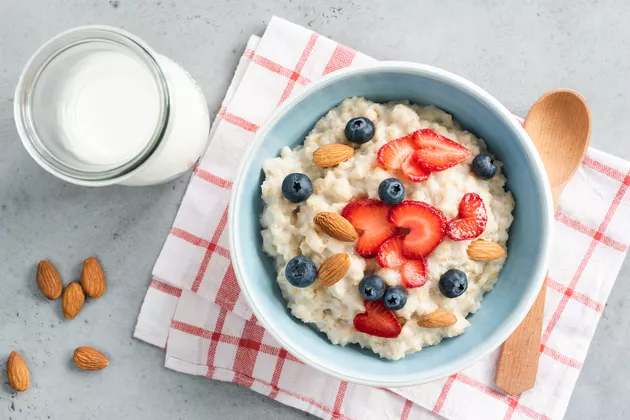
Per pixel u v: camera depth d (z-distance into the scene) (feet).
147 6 1.82
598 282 1.76
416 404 1.78
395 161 1.47
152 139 1.55
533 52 1.81
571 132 1.65
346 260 1.43
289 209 1.51
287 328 1.52
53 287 1.82
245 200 1.51
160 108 1.55
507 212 1.54
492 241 1.52
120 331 1.84
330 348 1.54
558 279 1.76
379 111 1.54
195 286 1.79
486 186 1.52
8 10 1.84
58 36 1.53
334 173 1.49
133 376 1.85
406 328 1.49
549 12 1.81
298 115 1.53
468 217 1.46
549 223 1.46
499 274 1.55
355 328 1.51
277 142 1.54
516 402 1.76
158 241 1.83
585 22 1.81
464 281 1.45
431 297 1.49
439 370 1.49
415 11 1.82
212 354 1.81
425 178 1.47
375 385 1.49
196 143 1.71
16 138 1.84
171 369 1.84
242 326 1.80
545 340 1.77
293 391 1.80
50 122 1.62
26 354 1.85
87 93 1.65
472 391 1.76
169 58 1.82
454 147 1.48
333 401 1.79
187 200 1.79
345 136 1.51
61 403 1.85
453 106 1.53
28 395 1.86
